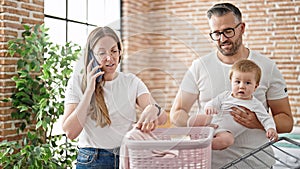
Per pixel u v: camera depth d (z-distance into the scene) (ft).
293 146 9.30
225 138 5.45
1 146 9.48
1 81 9.80
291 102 14.48
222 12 5.57
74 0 14.07
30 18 10.60
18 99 9.87
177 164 3.21
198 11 16.94
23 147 10.23
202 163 3.39
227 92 5.77
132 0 16.94
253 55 6.16
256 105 5.74
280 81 6.10
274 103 6.18
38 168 9.41
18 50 9.73
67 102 4.15
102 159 4.50
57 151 10.87
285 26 14.70
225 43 5.67
